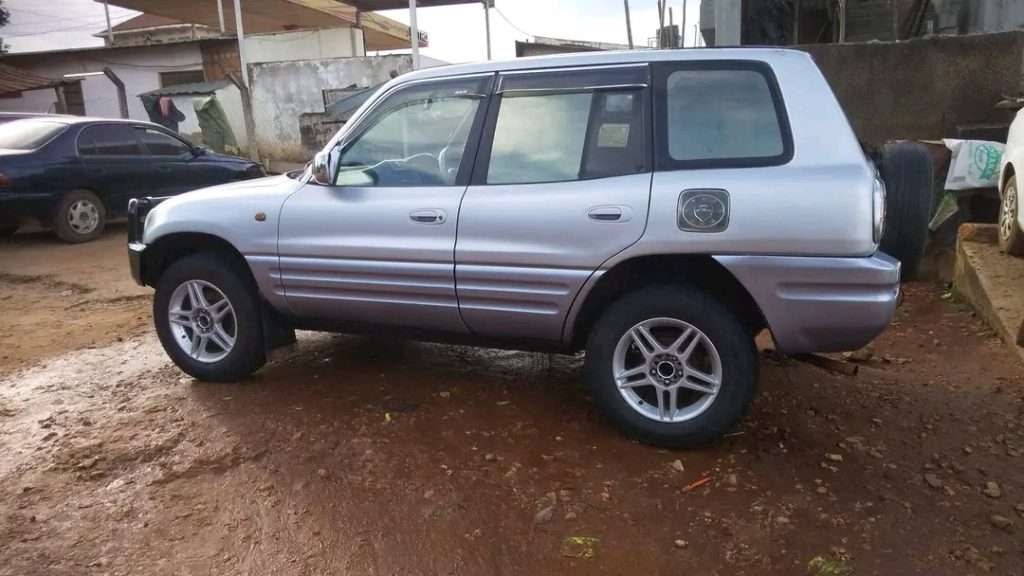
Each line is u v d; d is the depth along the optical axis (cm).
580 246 358
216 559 291
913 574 277
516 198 373
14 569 284
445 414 414
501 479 344
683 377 360
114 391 464
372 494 334
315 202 420
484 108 393
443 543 299
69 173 974
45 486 345
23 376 499
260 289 440
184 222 446
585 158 368
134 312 667
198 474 354
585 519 313
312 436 389
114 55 2289
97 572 283
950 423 400
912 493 331
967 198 705
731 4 1192
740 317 371
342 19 2652
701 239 338
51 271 839
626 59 373
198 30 2575
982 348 510
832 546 293
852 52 799
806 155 335
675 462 355
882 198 338
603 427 394
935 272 688
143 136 1073
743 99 351
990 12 1084
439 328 408
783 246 329
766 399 432
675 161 351
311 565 287
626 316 362
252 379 474
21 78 2200
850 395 439
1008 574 276
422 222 390
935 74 783
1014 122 632
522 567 285
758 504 322
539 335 386
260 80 1952
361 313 421
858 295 326
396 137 413
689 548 294
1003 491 331
